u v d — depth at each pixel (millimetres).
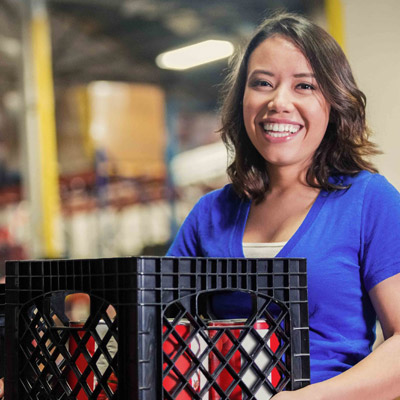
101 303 946
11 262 1069
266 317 1017
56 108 10461
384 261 1202
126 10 9555
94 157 10453
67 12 9484
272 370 1019
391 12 4629
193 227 1474
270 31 1342
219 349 994
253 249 1323
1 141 9570
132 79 11070
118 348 906
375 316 1294
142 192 10555
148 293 902
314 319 1225
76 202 10102
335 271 1221
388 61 4547
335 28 4801
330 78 1290
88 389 958
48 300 1024
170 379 926
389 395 1096
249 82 1357
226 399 958
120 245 10203
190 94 11539
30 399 1043
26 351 1052
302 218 1312
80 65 10625
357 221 1239
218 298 1296
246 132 1427
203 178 10844
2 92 9578
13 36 7648
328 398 1020
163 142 11070
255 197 1403
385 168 4398
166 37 10352
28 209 7098
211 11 9328
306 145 1306
